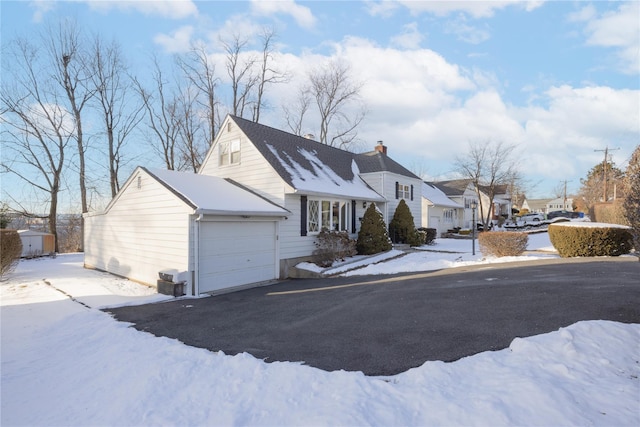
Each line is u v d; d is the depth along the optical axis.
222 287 10.36
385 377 3.68
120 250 12.47
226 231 10.54
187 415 3.22
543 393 2.91
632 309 5.36
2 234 11.05
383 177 19.12
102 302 8.30
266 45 28.80
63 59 23.25
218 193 11.61
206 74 27.28
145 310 7.61
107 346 5.25
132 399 3.57
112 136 25.69
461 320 5.50
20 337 5.91
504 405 2.81
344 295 8.26
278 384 3.59
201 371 4.10
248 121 15.32
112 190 25.59
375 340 4.93
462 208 33.78
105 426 3.17
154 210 10.80
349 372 3.73
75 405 3.64
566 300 6.05
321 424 2.79
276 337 5.38
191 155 27.62
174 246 9.93
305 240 13.52
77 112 24.14
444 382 3.34
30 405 3.71
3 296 8.97
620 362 3.53
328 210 14.90
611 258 11.03
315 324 5.96
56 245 23.16
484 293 7.09
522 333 4.71
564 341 3.95
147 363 4.43
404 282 9.35
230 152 14.68
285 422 2.92
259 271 11.62
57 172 23.47
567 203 83.00
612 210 17.89
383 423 2.75
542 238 22.00
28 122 22.25
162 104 27.23
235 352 4.81
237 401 3.36
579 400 2.83
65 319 6.90
